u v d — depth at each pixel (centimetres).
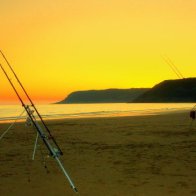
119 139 1508
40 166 929
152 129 1977
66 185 724
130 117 3378
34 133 1848
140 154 1093
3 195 655
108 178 778
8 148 1276
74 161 991
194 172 824
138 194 647
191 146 1259
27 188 705
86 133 1811
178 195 636
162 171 840
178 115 3666
